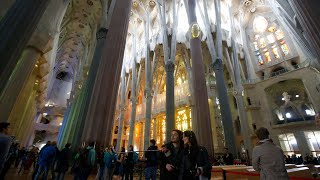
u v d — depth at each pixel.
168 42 19.50
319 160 12.53
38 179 4.61
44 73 14.70
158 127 24.78
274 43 21.78
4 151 2.89
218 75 15.34
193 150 2.24
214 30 18.38
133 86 22.69
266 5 22.92
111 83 8.34
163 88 28.23
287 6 12.06
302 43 13.53
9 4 4.07
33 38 9.00
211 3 21.80
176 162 2.17
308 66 16.67
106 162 5.35
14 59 3.54
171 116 14.23
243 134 16.08
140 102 30.31
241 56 22.42
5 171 5.20
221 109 13.84
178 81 26.61
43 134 30.58
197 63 13.19
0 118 7.73
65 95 34.81
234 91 18.14
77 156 4.73
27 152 11.30
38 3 4.17
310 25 5.32
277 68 20.91
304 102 18.22
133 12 25.42
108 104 7.87
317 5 5.20
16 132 13.14
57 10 9.65
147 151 5.24
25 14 3.83
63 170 5.07
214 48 16.86
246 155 14.95
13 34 3.54
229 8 22.56
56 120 32.59
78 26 23.23
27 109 18.14
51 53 13.61
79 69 23.73
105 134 7.27
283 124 17.83
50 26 9.37
